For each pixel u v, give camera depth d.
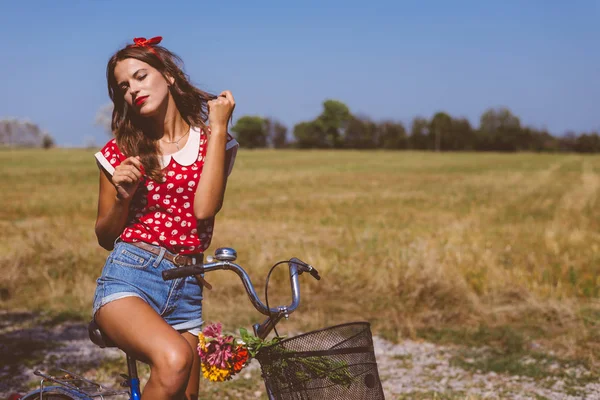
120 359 6.20
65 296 8.70
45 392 2.86
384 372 5.97
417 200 25.73
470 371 5.98
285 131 139.50
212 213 2.85
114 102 2.96
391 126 134.38
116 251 2.83
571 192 30.03
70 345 6.69
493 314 7.62
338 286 8.84
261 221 18.08
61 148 127.00
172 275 2.54
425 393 5.38
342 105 137.00
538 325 7.25
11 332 7.16
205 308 7.86
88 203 22.89
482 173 50.16
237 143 3.07
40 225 16.45
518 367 5.95
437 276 8.41
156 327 2.58
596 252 11.00
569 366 6.04
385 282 8.54
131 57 2.89
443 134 127.81
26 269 9.53
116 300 2.69
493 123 127.31
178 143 2.95
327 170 53.53
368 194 29.05
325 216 19.53
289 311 2.66
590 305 7.79
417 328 7.29
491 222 17.77
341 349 2.44
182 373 2.50
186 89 2.99
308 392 2.44
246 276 2.63
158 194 2.84
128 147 2.88
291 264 2.75
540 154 114.31
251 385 5.56
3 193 27.58
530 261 10.11
